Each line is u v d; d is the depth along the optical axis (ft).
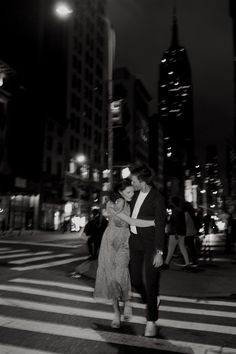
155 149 492.95
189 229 34.42
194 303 21.79
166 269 34.27
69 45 208.23
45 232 142.61
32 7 175.01
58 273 31.01
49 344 13.55
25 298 21.13
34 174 160.35
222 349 13.58
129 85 352.69
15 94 149.89
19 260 39.93
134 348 13.38
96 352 12.84
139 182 15.46
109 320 17.19
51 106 179.32
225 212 56.24
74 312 18.45
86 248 59.36
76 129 211.82
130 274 15.61
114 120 45.01
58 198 181.16
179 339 14.65
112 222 16.60
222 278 29.17
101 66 258.16
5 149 142.61
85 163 218.18
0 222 137.59
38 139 164.86
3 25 153.69
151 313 14.80
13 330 15.11
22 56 163.12
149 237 15.06
